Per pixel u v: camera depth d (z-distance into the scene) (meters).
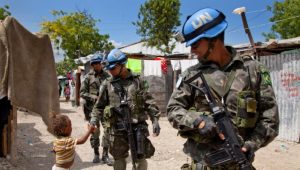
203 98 2.44
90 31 42.25
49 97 6.76
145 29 32.31
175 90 2.58
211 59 2.44
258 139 2.30
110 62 4.51
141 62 15.20
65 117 4.46
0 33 5.99
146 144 4.51
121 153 4.50
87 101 6.86
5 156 6.35
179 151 7.62
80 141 4.52
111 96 4.52
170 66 14.55
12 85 5.97
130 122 4.38
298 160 7.01
